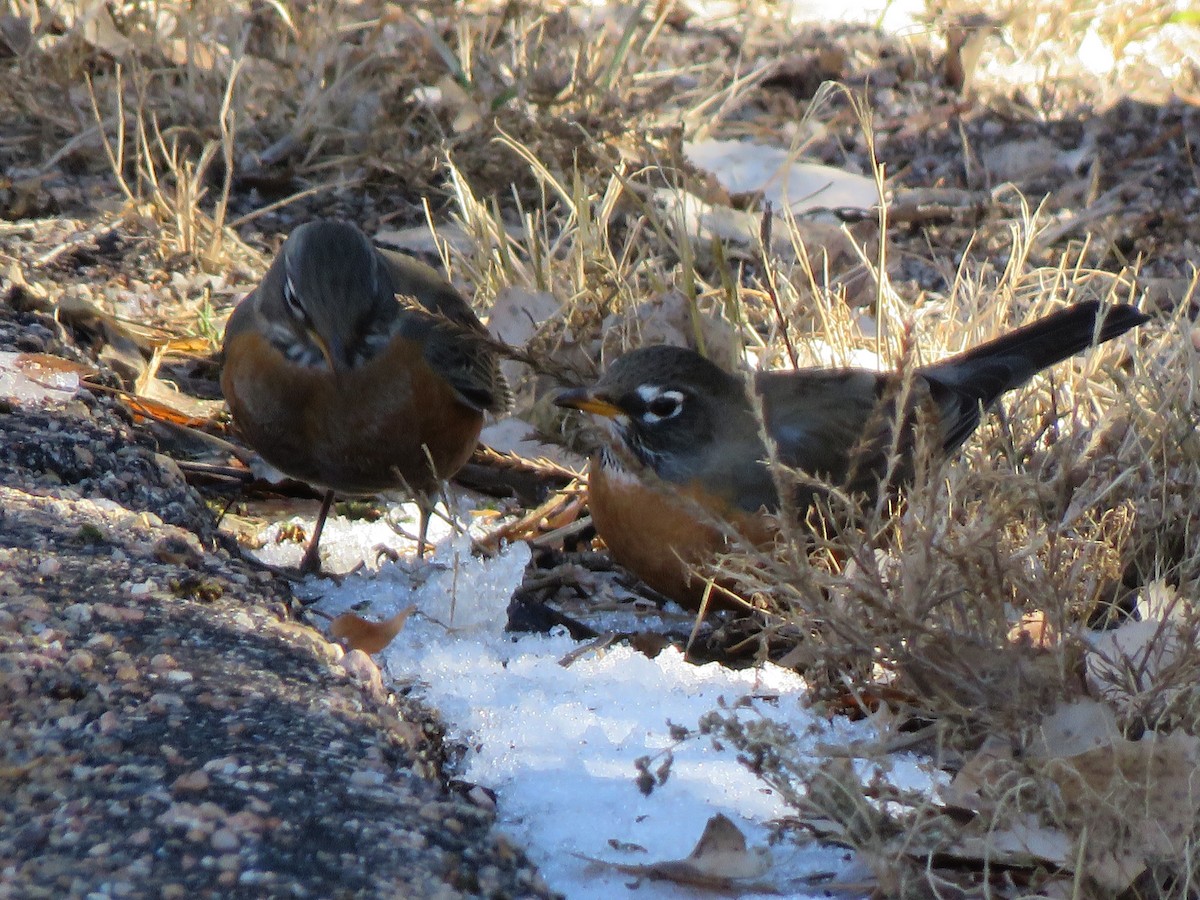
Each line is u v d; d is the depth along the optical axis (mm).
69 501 8391
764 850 6375
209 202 16047
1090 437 10750
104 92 17141
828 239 15648
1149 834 6137
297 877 5570
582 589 10250
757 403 7465
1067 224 16438
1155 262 15938
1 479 8570
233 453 11344
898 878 6137
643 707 7820
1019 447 10539
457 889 5773
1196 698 6793
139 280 13906
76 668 6711
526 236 14414
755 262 15109
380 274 9617
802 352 12609
